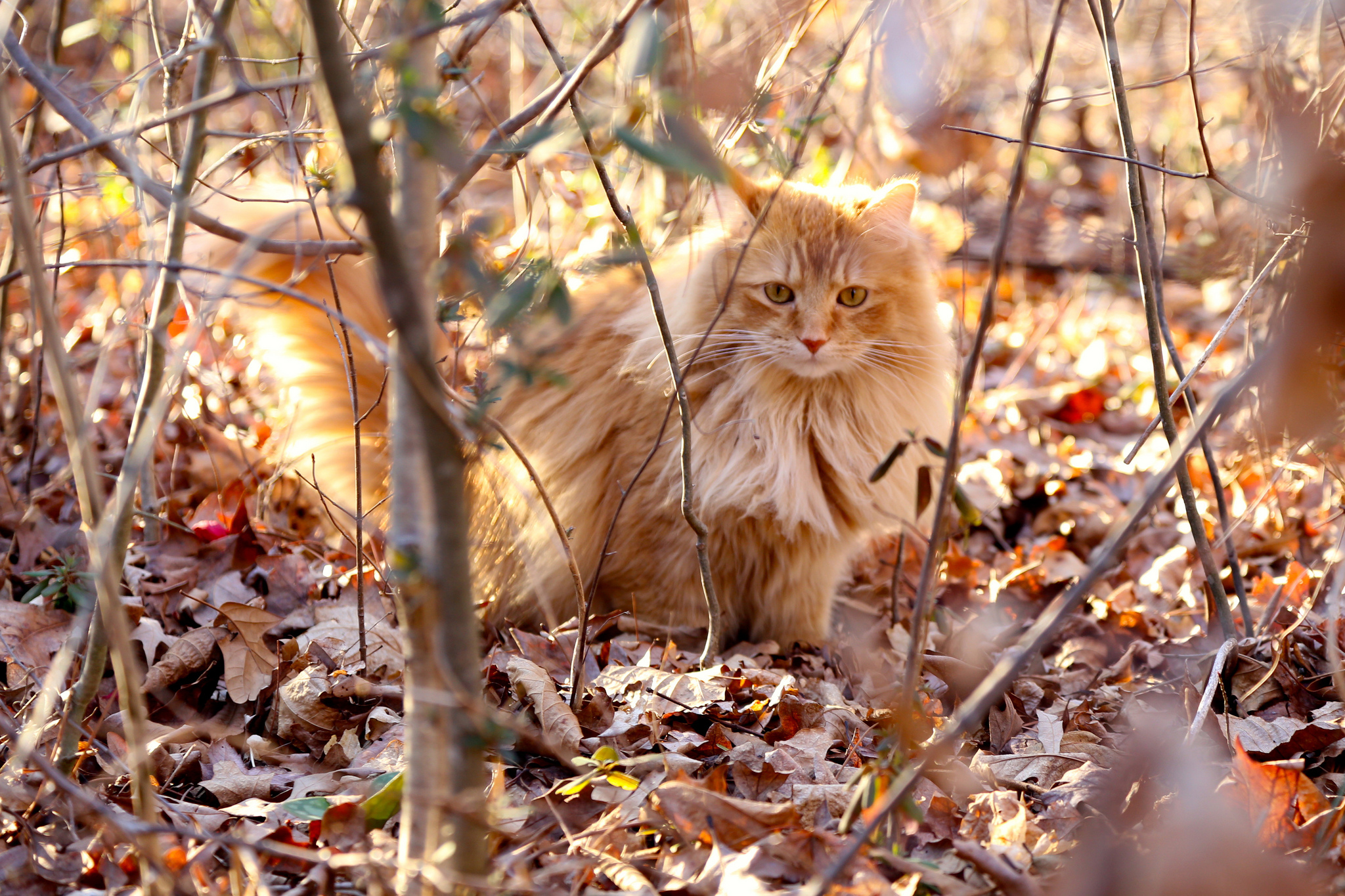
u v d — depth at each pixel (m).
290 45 2.51
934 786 2.10
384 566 2.76
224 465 3.71
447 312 1.66
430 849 1.39
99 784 2.02
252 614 2.49
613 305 3.20
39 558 3.02
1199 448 3.98
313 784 2.09
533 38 4.79
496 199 5.10
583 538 3.16
